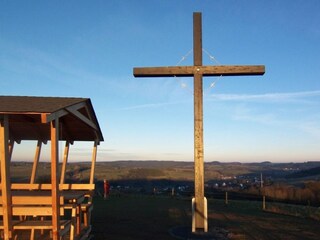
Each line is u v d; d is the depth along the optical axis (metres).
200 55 10.59
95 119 9.84
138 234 10.13
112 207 16.14
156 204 17.47
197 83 10.53
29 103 7.23
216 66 10.50
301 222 12.72
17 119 7.94
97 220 12.48
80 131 10.42
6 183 6.86
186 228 10.84
